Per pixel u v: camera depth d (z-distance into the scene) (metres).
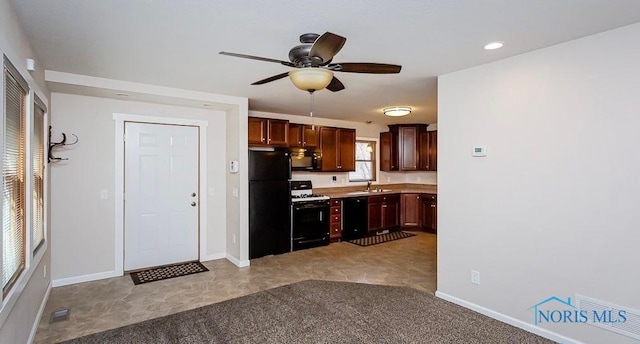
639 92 2.10
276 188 5.05
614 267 2.21
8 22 1.77
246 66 2.95
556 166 2.47
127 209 4.10
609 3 1.81
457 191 3.13
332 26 2.12
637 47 2.10
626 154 2.15
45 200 3.16
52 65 2.92
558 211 2.46
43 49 2.52
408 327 2.68
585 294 2.33
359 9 1.88
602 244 2.26
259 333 2.59
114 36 2.28
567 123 2.41
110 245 3.97
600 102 2.25
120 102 4.00
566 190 2.42
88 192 3.83
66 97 3.68
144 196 4.21
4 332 1.84
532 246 2.61
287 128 5.36
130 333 2.61
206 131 4.62
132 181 4.13
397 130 7.03
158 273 4.09
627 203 2.15
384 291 3.50
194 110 4.52
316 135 5.89
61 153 3.66
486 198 2.90
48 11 1.91
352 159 6.45
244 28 2.15
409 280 3.86
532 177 2.60
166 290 3.54
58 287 3.62
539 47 2.50
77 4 1.82
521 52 2.61
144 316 2.92
